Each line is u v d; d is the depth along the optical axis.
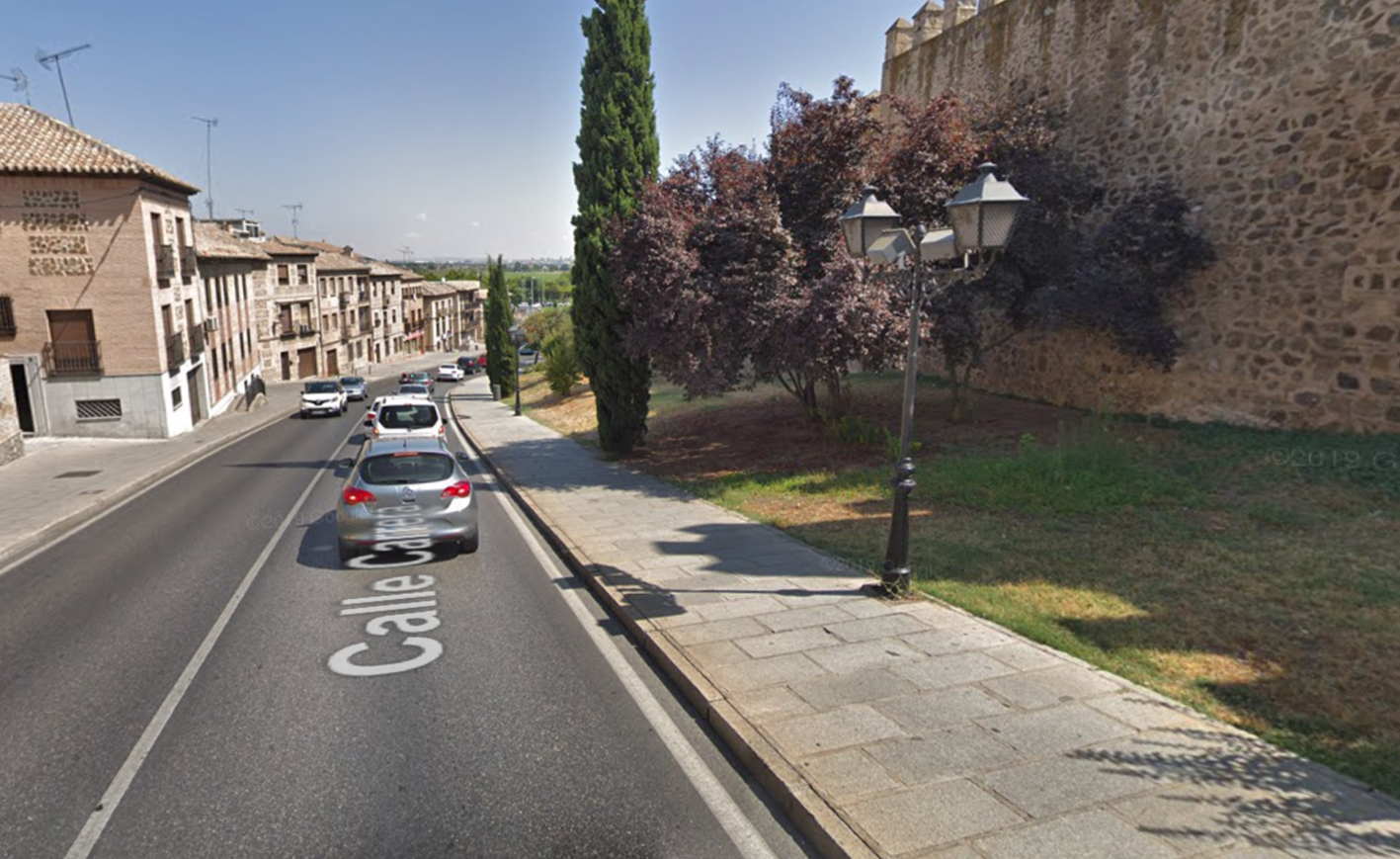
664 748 4.77
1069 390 15.09
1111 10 14.41
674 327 12.73
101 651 6.57
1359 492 8.38
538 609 7.59
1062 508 9.16
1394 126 9.76
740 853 3.74
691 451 16.77
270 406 38.69
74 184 23.39
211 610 7.69
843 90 13.23
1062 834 3.58
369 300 71.44
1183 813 3.71
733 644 6.08
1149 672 5.22
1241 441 10.80
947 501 10.12
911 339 6.75
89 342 23.95
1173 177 12.95
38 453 21.50
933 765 4.21
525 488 14.13
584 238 16.86
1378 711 4.52
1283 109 11.12
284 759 4.67
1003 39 17.56
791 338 11.64
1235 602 6.20
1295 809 3.69
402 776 4.47
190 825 4.00
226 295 36.12
